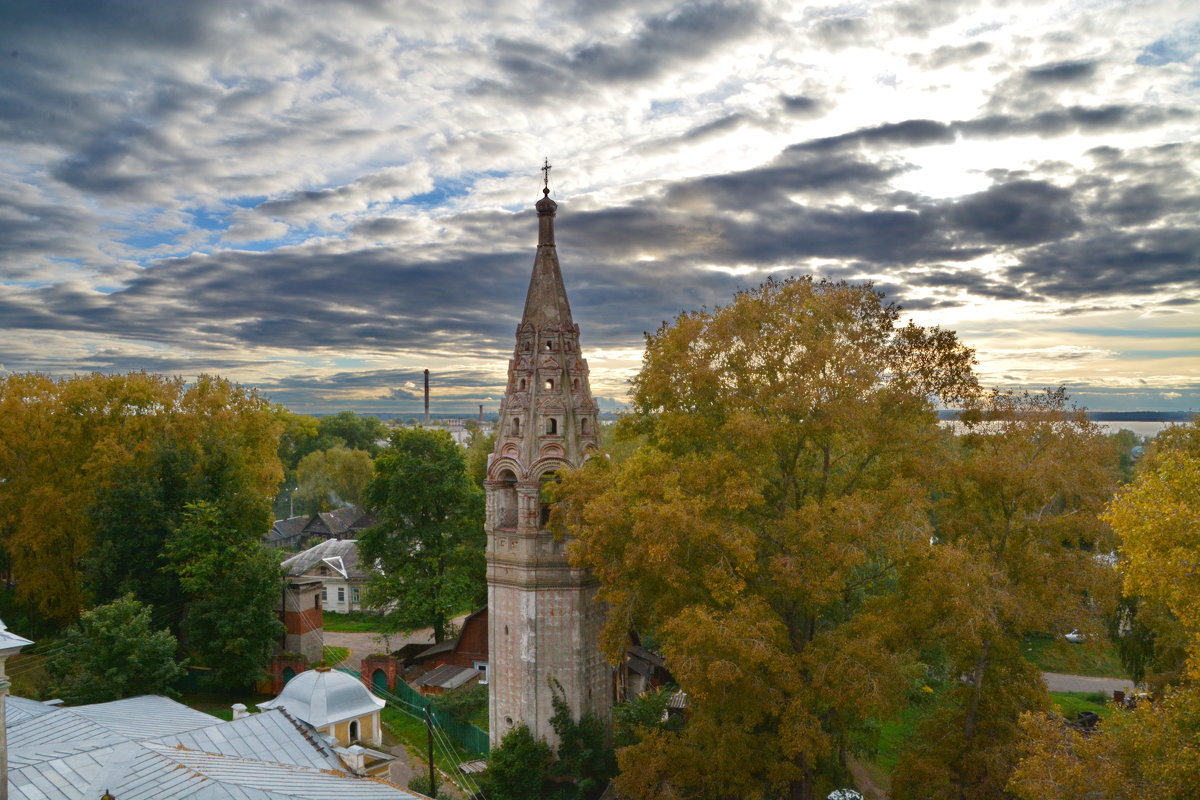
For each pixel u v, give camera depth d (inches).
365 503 2625.5
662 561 1200.2
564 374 1708.9
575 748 1593.3
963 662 1336.1
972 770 1288.1
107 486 2448.3
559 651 1625.2
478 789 1577.3
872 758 1681.8
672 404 1462.8
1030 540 1339.8
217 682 2180.1
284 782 949.8
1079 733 1031.0
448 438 2667.3
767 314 1403.8
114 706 1296.8
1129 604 1697.8
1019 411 1382.9
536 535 1628.9
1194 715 840.3
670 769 1300.4
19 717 1128.2
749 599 1246.9
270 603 2240.4
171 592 2378.2
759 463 1375.5
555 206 1785.2
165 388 2827.3
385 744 1899.6
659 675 2176.4
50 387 2731.3
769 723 1341.0
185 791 883.4
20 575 2608.3
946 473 1354.6
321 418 7062.0
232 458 2613.2
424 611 2391.7
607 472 1573.6
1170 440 1558.8
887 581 1708.9
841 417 1270.9
